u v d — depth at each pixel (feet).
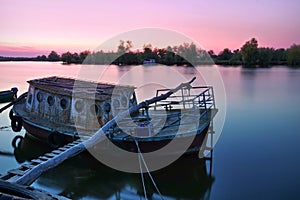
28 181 23.50
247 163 38.29
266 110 71.26
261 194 30.40
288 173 35.17
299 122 59.31
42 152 41.57
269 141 46.98
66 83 45.75
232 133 51.34
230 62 276.00
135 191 32.09
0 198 12.26
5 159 40.83
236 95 95.09
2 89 114.01
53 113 40.50
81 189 32.09
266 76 164.96
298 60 259.19
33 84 44.96
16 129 46.06
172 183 33.58
